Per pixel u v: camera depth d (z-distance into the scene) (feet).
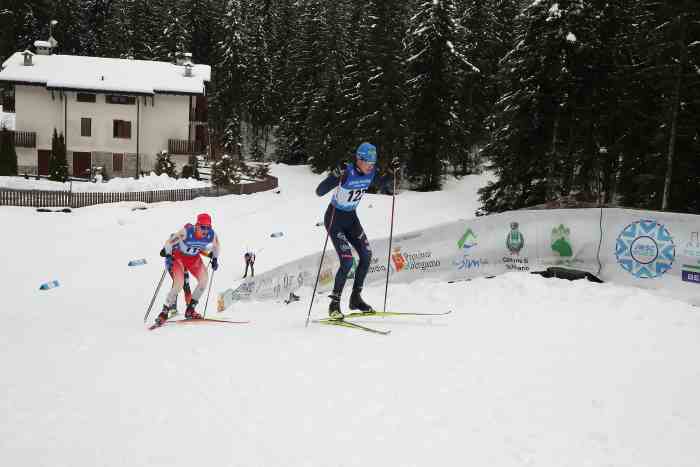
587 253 24.68
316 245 80.28
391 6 143.13
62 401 12.73
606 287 22.72
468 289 24.76
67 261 66.54
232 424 11.46
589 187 90.53
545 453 10.31
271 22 250.78
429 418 11.78
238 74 209.77
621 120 87.40
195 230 26.00
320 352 16.75
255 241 82.99
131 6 240.12
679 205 76.54
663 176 76.38
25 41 230.48
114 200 110.11
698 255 21.97
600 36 85.30
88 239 80.43
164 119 149.69
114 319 30.73
